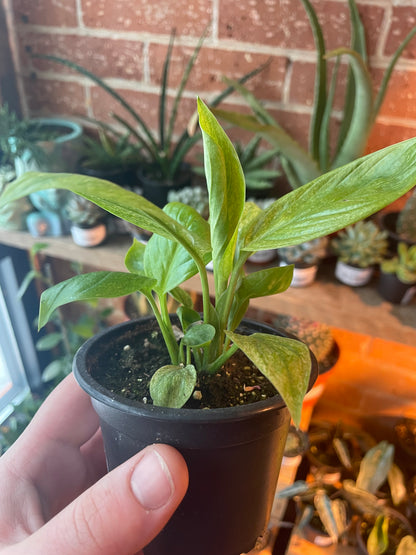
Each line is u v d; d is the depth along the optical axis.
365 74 0.43
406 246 0.50
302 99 0.54
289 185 0.60
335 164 0.52
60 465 0.38
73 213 0.57
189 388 0.22
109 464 0.29
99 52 0.61
